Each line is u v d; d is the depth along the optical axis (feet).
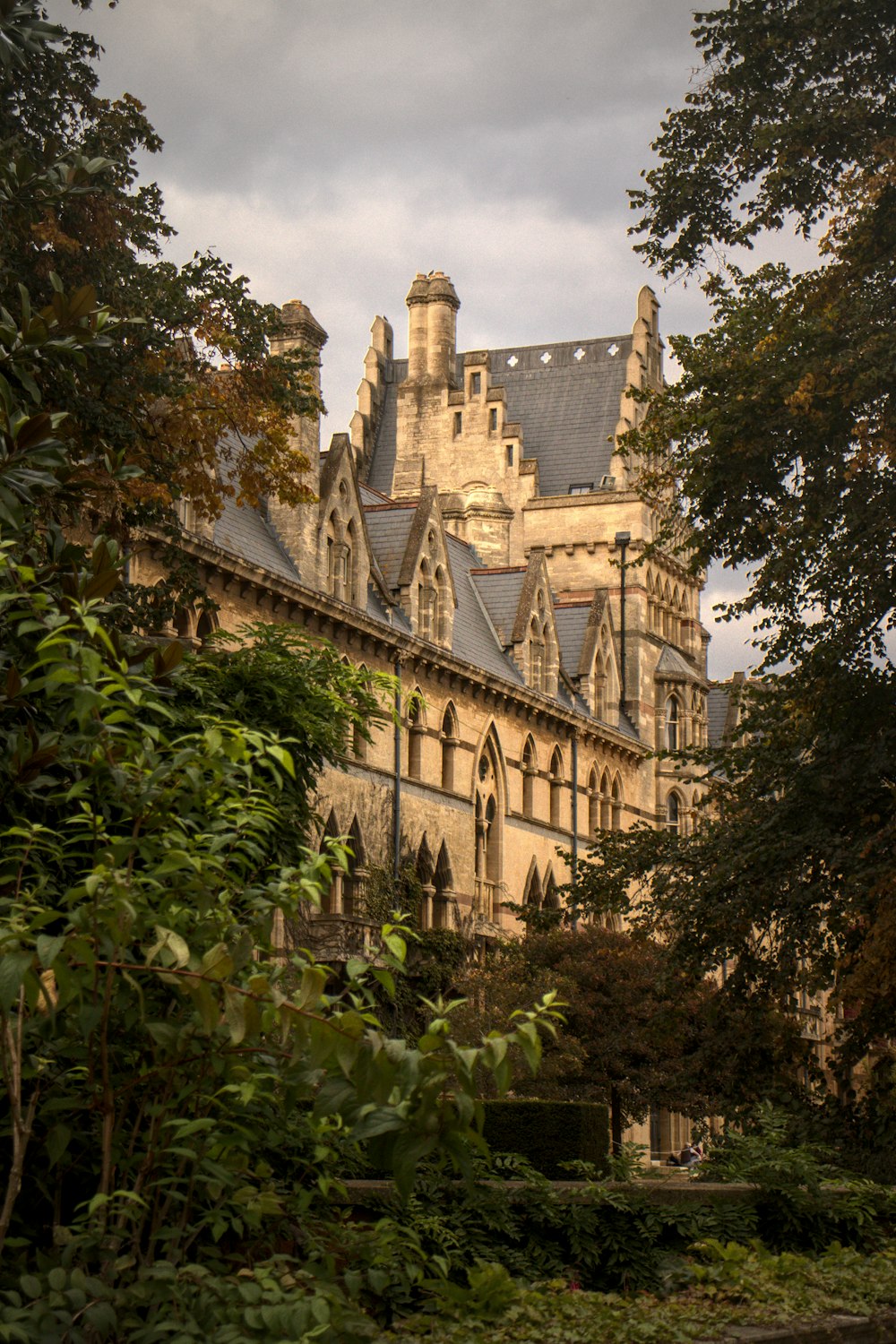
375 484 275.80
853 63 91.86
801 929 93.45
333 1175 42.88
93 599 33.17
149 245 95.86
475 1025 132.77
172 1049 31.55
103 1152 31.42
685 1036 104.06
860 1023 90.17
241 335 97.14
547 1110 64.90
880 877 84.74
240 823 33.50
